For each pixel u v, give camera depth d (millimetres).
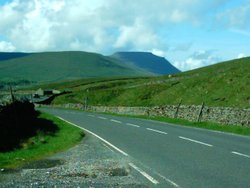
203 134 27453
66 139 24078
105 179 12500
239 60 95250
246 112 34875
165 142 22672
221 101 50000
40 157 17422
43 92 166250
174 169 14242
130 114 60750
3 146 19516
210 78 63875
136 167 14688
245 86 50000
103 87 172375
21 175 13148
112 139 24484
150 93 80250
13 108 26469
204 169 14242
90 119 44906
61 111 72188
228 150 19266
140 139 24344
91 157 17297
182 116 46844
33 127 28141
